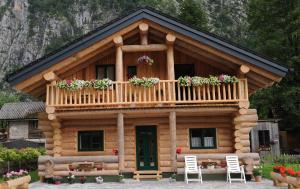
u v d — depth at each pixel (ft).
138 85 50.96
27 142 95.45
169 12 325.83
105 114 51.67
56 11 392.06
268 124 97.91
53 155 53.31
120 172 49.70
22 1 403.95
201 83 50.83
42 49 375.04
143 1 364.38
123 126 53.26
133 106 50.62
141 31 51.60
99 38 50.31
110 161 50.16
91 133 55.42
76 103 50.96
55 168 50.14
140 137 55.16
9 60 373.61
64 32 380.58
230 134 54.90
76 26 384.88
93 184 47.42
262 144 97.40
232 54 49.57
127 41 55.98
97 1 393.91
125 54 56.85
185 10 120.98
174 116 50.42
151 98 53.26
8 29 390.01
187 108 50.52
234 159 49.16
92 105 50.72
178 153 51.80
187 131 54.80
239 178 49.49
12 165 69.51
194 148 54.54
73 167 50.01
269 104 117.39
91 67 56.13
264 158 89.45
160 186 43.86
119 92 51.08
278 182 42.93
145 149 54.80
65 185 46.85
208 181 48.60
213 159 50.31
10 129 142.41
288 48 119.03
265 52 121.49
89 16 388.37
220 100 50.29
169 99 50.39
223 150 54.39
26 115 141.79
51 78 50.24
